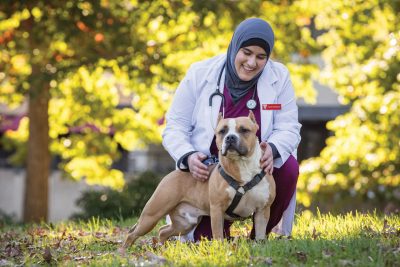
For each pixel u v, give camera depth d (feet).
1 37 49.32
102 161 58.70
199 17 47.32
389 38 44.73
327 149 49.21
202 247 19.27
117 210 43.04
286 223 21.79
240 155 19.22
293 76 52.42
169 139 21.45
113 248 23.00
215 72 21.54
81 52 48.47
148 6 47.62
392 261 17.29
